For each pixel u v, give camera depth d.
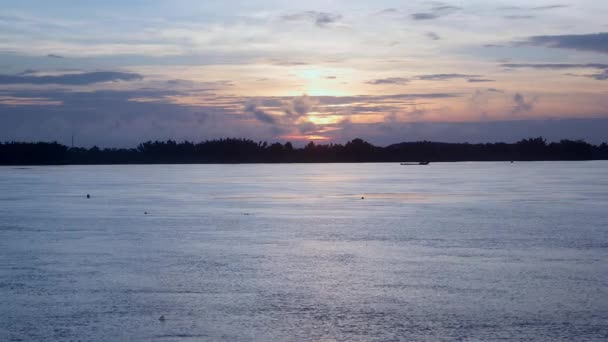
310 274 21.14
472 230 32.34
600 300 17.66
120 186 77.06
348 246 27.08
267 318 16.09
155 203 50.50
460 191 65.56
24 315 16.38
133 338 14.58
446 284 19.64
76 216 39.97
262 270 21.81
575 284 19.55
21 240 29.14
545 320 15.84
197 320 15.94
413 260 23.62
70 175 117.62
